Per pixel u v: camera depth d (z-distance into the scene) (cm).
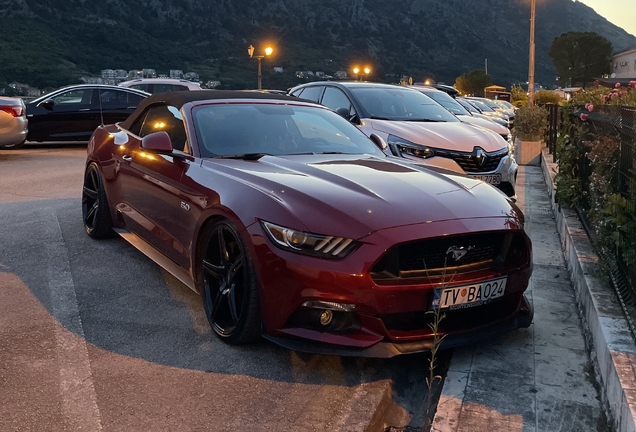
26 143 1586
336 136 462
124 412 270
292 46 16900
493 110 2480
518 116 1323
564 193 602
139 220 460
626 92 610
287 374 314
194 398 285
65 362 316
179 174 397
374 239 294
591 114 532
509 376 311
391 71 17662
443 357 344
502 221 328
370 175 361
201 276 368
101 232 550
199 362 322
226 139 418
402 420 289
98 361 319
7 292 416
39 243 543
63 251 520
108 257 506
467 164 693
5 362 313
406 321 306
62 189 829
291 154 416
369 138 487
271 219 310
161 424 262
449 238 309
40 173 987
